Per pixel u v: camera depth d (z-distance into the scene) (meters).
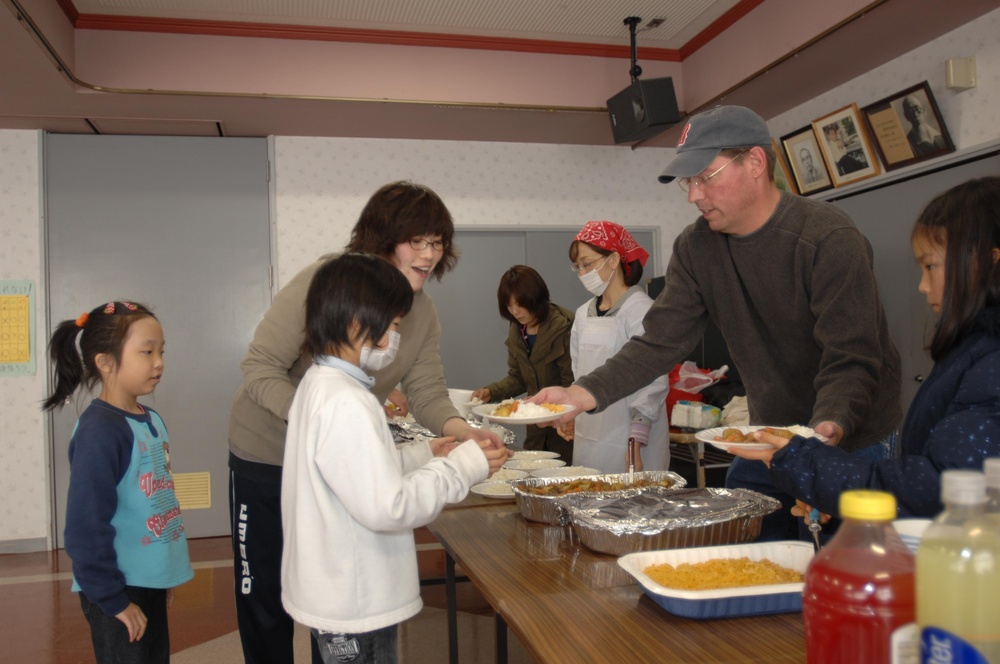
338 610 1.33
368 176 4.97
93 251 4.64
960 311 1.04
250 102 4.20
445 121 4.68
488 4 4.07
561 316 3.36
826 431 1.40
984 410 0.98
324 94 4.28
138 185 4.70
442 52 4.45
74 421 4.57
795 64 3.87
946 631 0.60
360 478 1.28
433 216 1.73
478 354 5.20
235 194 4.82
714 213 1.76
